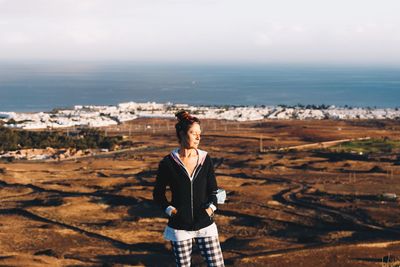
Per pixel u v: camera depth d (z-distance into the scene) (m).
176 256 10.67
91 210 93.81
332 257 61.91
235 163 150.50
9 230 79.50
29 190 115.31
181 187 10.52
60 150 180.12
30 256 63.75
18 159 164.12
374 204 95.31
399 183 118.12
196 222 10.56
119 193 105.88
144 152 179.12
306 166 142.25
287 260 60.78
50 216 89.19
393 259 60.59
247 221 84.88
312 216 86.69
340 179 123.44
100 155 174.62
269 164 147.00
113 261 63.25
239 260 60.66
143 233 77.88
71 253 67.12
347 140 196.00
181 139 10.71
